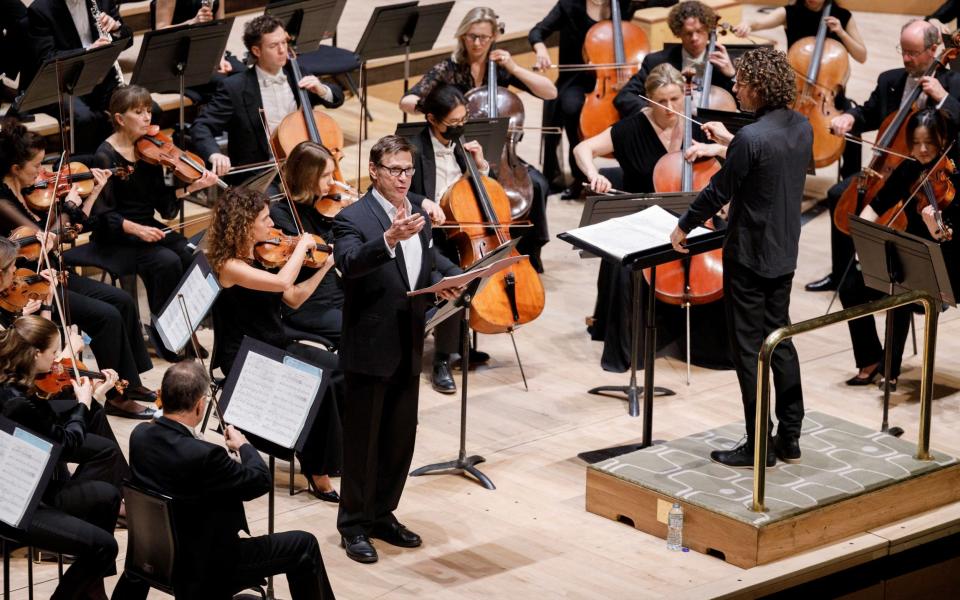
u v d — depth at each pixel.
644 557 14.89
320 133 21.69
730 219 14.99
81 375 15.13
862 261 17.38
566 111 26.16
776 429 16.97
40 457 12.53
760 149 14.43
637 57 25.62
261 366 13.58
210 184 19.83
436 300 15.73
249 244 15.97
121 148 19.64
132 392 18.38
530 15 33.94
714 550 14.90
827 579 15.62
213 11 26.11
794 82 14.73
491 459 17.25
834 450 16.34
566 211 26.34
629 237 15.82
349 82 27.20
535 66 25.03
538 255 22.44
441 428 18.11
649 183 20.47
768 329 15.38
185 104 25.14
